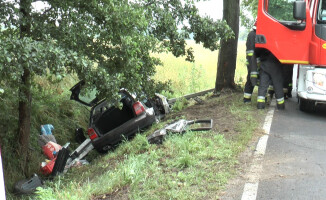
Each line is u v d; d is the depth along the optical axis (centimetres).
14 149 992
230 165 565
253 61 923
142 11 853
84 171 798
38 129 1199
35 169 999
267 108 953
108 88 779
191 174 530
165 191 485
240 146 644
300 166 568
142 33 874
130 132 1032
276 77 927
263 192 480
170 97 1495
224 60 1286
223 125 782
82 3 804
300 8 811
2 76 650
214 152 609
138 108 1031
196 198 466
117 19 791
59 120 1293
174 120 966
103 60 852
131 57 832
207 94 1345
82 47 827
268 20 884
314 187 493
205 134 721
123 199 482
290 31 864
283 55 877
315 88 841
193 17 1083
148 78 1053
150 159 618
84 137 1295
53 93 1354
